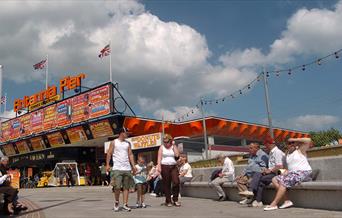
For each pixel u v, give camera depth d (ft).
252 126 148.36
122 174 31.22
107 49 123.44
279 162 31.32
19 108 158.10
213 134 136.15
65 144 135.54
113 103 114.52
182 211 29.71
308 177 29.01
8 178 31.07
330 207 26.35
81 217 26.76
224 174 39.17
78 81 128.57
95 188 93.76
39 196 59.67
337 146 33.17
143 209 32.27
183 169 48.19
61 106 133.49
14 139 159.53
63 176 119.14
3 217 28.53
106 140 127.34
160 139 104.99
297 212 26.12
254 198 33.27
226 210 29.55
